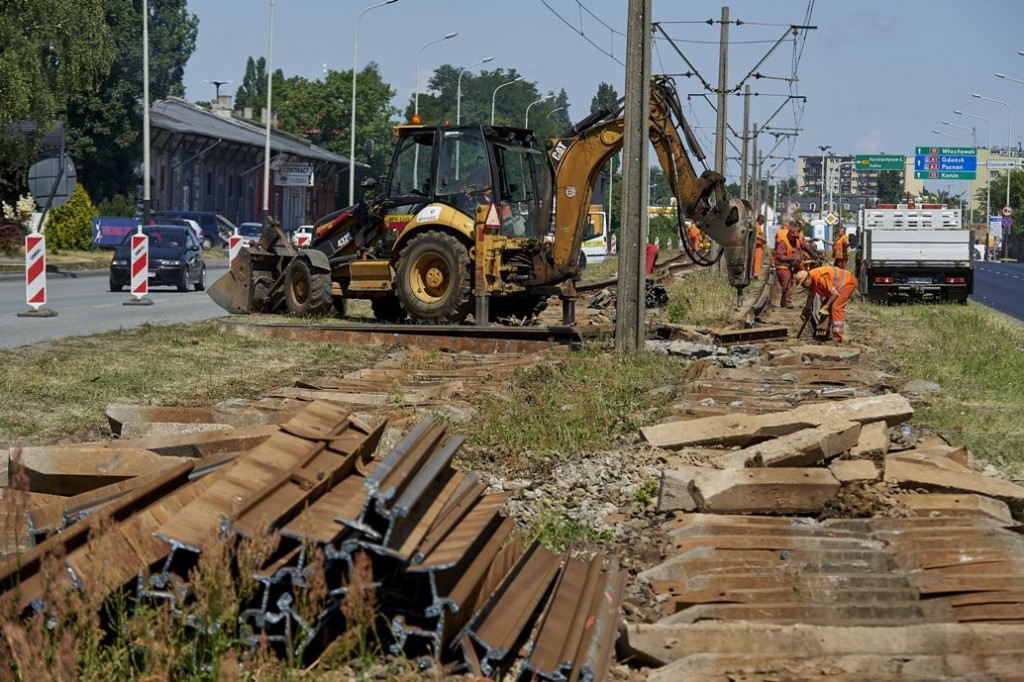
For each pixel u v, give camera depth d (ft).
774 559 30.63
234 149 318.86
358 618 20.99
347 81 425.28
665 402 53.72
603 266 212.64
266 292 104.83
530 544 28.09
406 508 21.54
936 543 31.83
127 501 24.39
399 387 57.67
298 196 382.01
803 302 139.23
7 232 201.87
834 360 75.77
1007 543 32.01
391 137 435.12
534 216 94.32
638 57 75.46
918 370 70.85
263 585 21.86
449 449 26.71
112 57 178.29
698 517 33.94
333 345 79.77
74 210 219.20
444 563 21.71
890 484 36.86
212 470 27.40
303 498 23.73
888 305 143.54
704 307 116.78
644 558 31.27
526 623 23.80
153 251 139.95
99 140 274.57
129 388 54.39
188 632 21.56
